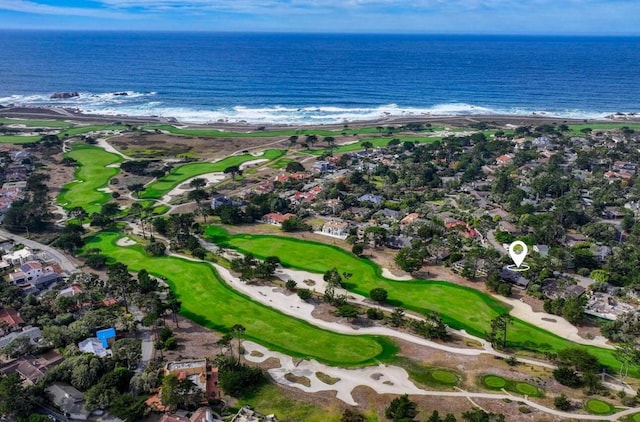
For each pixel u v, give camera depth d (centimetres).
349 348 12938
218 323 14100
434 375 11788
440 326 13325
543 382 11500
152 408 10425
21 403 10169
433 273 17100
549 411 10500
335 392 11194
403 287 16175
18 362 11825
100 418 10238
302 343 13162
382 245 19438
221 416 10350
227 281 16512
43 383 10881
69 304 14212
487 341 13250
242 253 18738
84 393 10769
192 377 11000
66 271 17212
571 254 17462
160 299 14675
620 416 10300
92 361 11375
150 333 13488
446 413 10450
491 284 15800
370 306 15062
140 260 18062
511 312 14725
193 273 17025
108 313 13888
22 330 13338
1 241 19825
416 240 18838
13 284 15750
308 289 16025
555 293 15612
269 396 11012
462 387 11338
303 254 18612
